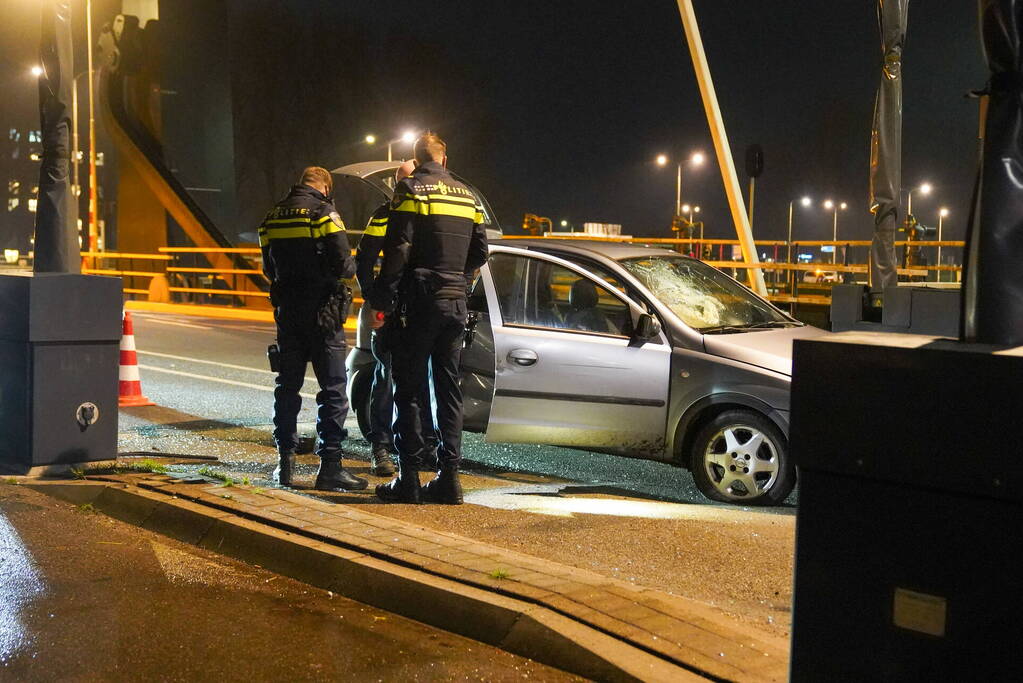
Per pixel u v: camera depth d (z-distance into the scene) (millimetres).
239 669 4383
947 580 2658
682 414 7703
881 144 13070
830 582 2828
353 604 5191
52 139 8367
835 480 2816
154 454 8492
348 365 9352
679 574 5574
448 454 6992
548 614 4645
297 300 7293
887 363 2709
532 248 8430
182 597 5258
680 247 25922
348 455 9227
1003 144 2783
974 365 2594
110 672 4336
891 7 12891
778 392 7336
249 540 5918
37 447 7484
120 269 39531
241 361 16328
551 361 8031
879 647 2760
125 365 11633
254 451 9133
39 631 4766
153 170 37562
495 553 5488
